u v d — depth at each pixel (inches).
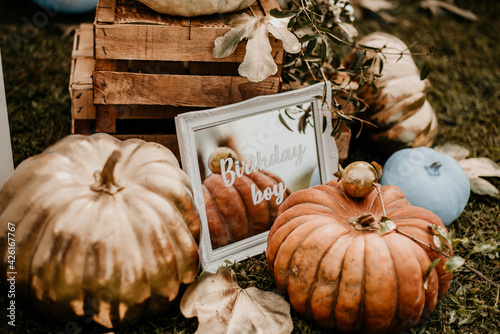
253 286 66.7
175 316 61.9
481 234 77.4
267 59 66.4
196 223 61.2
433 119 92.0
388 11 137.9
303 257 56.9
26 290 55.4
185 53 67.8
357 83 85.8
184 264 58.4
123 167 60.0
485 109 108.1
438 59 124.0
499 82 117.5
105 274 52.8
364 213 59.5
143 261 54.4
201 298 60.6
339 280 55.2
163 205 56.9
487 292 67.9
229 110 68.6
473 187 85.0
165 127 82.2
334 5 82.6
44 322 59.3
